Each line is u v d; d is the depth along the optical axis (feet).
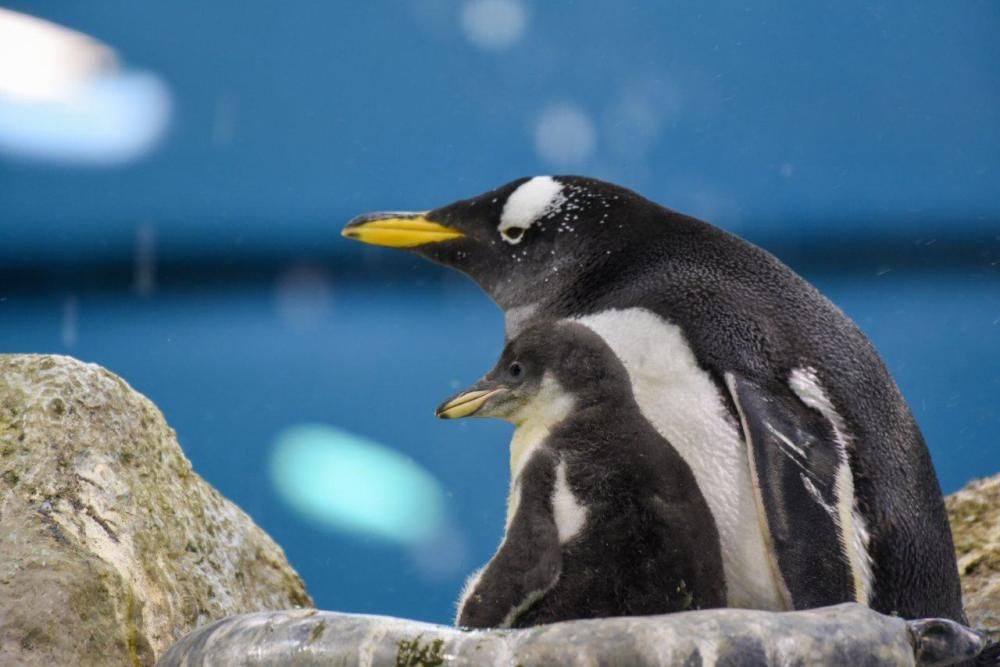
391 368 75.97
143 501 19.79
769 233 83.82
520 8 92.07
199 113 88.79
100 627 17.44
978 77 79.97
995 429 59.47
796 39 84.48
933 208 79.56
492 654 15.17
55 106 87.25
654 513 18.42
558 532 18.52
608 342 20.72
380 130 91.71
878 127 81.66
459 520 63.72
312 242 86.07
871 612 16.15
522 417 20.29
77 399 19.89
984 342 69.36
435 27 92.63
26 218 84.79
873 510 19.24
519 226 24.68
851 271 80.28
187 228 86.28
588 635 15.26
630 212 23.58
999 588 25.35
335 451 68.54
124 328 82.53
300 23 92.68
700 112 87.15
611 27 90.27
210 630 16.48
